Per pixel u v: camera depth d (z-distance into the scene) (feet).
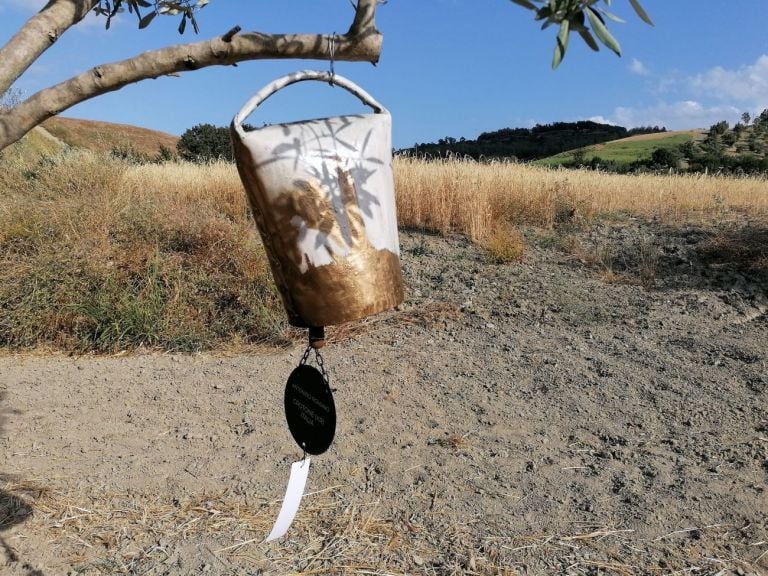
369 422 15.10
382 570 9.80
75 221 24.93
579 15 3.32
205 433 14.62
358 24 4.50
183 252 25.36
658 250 35.19
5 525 10.80
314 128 4.88
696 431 14.73
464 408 15.93
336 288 4.86
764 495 11.84
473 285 27.78
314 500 11.82
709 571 9.74
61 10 4.33
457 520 11.16
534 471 12.90
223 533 10.74
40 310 21.44
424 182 41.93
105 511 11.36
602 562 9.96
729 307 25.89
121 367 19.26
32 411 15.85
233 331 21.84
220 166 48.06
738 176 71.82
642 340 21.67
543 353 20.04
